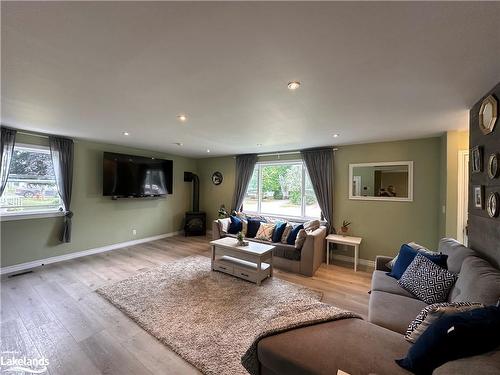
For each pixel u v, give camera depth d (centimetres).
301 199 497
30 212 364
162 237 582
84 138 409
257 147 472
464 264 181
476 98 207
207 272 353
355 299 281
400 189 388
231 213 575
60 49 140
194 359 178
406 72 164
